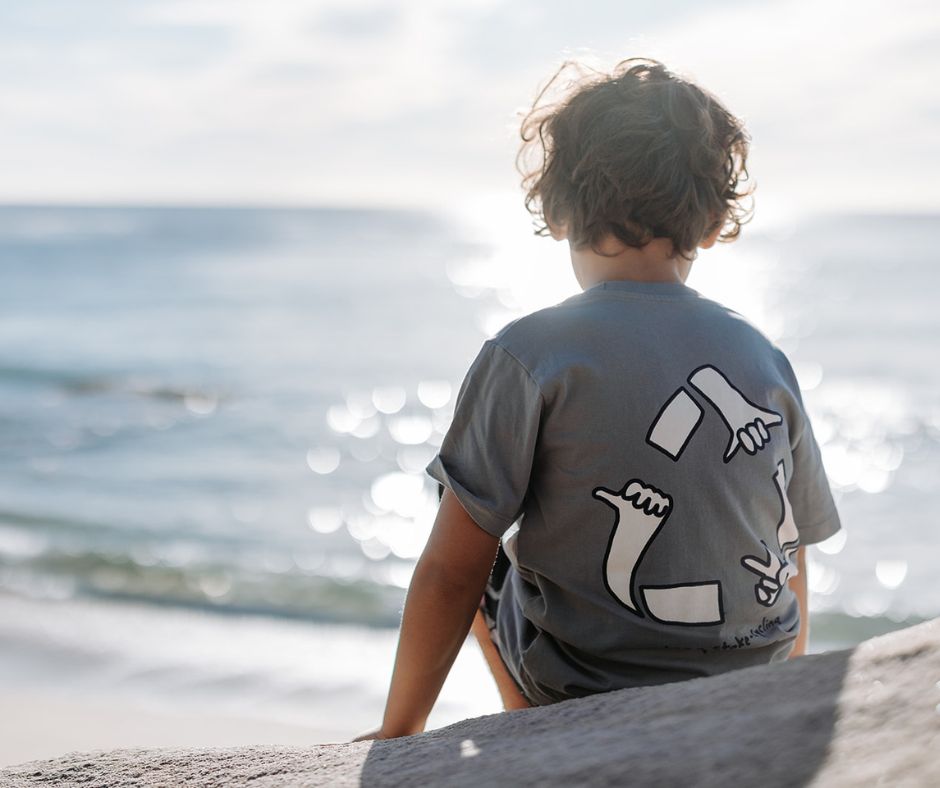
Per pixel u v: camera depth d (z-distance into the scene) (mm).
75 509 10250
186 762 1362
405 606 1555
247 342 23594
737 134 1584
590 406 1403
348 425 15000
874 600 7285
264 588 7629
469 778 1027
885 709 903
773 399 1494
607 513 1399
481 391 1495
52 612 6828
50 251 55062
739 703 1027
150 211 147000
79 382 18438
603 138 1506
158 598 7324
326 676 5484
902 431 13180
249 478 11734
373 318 28156
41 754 3738
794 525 1521
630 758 944
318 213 132875
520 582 1552
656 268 1541
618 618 1396
